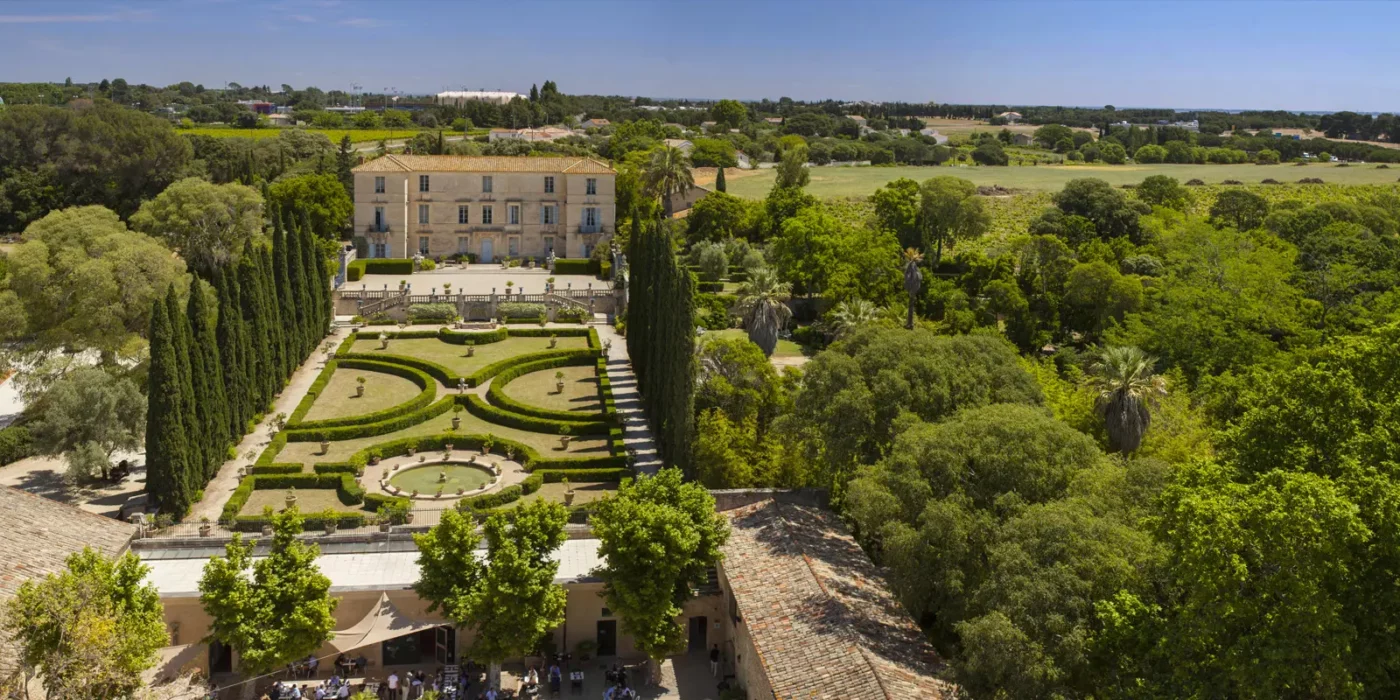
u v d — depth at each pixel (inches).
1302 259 5231.3
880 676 1771.7
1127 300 4953.3
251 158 7741.1
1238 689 1471.5
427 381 4207.7
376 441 3624.5
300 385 4215.1
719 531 2233.0
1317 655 1462.8
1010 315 5068.9
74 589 1705.2
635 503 2187.5
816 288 5816.9
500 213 6624.0
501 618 2025.1
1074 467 2100.1
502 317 5295.3
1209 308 4288.9
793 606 2032.5
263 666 1980.8
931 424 2288.4
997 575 1803.6
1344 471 1652.3
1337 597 1542.8
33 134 7431.1
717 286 6067.9
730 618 2289.6
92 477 3270.2
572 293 5551.2
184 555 2338.8
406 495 3120.1
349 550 2415.1
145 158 7549.2
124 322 3949.3
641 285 4252.0
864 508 2096.5
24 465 3376.0
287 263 4399.6
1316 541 1455.5
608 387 4148.6
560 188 6633.9
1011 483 2060.8
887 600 2110.0
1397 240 5472.4
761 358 3336.6
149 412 2938.0
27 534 2114.9
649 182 7293.3
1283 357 3774.6
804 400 2586.1
